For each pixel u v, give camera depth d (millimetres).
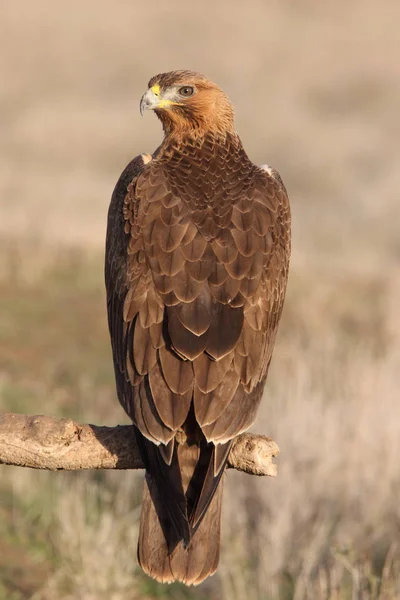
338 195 37781
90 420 14594
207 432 6734
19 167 37094
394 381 14234
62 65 56594
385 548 11750
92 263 22109
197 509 6547
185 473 6789
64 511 12125
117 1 69688
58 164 38844
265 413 13359
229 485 12375
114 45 61406
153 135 43719
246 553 11734
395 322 18766
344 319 20156
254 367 7160
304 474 12375
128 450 7047
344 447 12578
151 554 6680
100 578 11164
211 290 7285
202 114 9203
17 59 56500
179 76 9281
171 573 6645
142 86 54938
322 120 49062
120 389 7242
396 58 60656
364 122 48875
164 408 6777
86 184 34156
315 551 11398
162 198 7922
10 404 15062
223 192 8094
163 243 7527
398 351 15969
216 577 11555
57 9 65812
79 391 16031
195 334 7016
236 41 64812
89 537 11812
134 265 7555
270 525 11734
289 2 74000
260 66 59062
